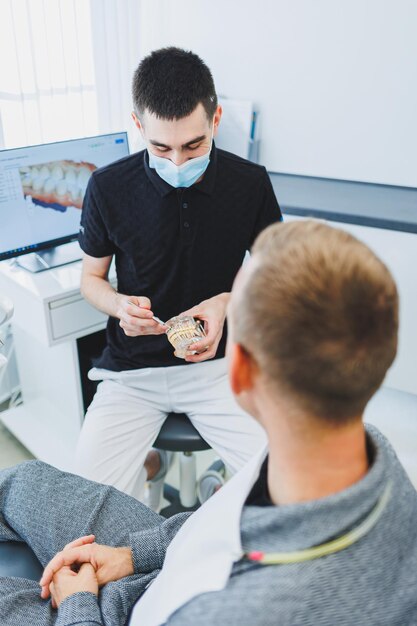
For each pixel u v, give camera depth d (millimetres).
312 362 509
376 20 2154
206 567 589
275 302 515
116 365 1578
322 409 527
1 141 2098
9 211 1688
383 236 2051
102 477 1413
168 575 686
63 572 930
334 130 2395
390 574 530
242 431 1464
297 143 2496
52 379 1955
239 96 2553
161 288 1525
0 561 1059
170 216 1449
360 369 512
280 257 527
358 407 534
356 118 2332
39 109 2178
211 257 1512
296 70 2373
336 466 561
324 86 2344
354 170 2424
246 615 504
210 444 1520
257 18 2369
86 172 1830
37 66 2119
